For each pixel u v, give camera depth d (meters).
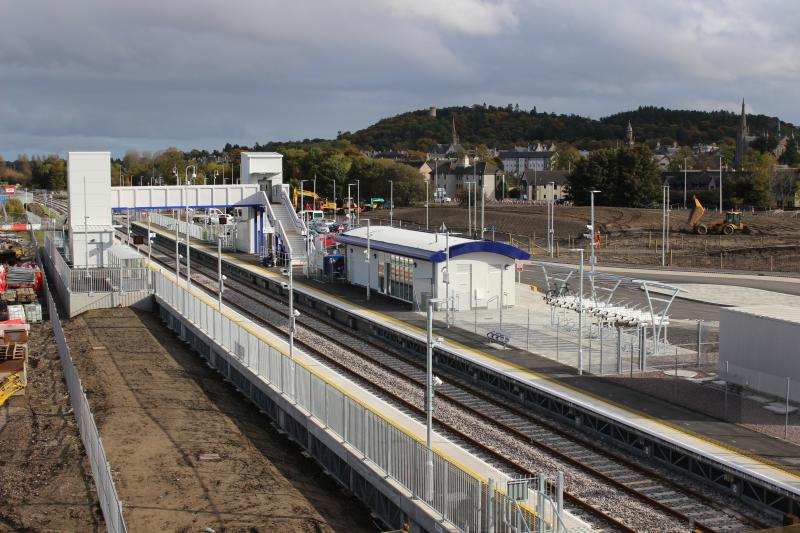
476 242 54.00
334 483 28.64
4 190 187.50
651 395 33.84
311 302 61.94
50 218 133.12
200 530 23.62
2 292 69.88
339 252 80.56
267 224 92.31
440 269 53.78
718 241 103.50
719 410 31.72
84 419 31.33
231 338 42.25
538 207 141.88
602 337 41.81
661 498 25.75
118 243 81.62
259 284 74.62
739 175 169.25
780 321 32.88
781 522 23.84
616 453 29.89
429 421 23.73
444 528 21.69
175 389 39.66
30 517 25.44
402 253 57.06
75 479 28.36
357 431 27.25
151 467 28.64
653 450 29.19
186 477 27.73
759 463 26.11
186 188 85.69
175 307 56.09
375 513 25.81
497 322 50.03
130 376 42.28
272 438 33.31
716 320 53.00
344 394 28.23
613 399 33.25
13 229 128.50
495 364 39.12
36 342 52.81
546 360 40.06
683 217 123.50
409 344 46.50
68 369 39.50
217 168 195.25
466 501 21.25
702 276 75.12
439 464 22.42
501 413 34.88
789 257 90.19
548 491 25.80
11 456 31.12
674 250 97.75
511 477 25.94
